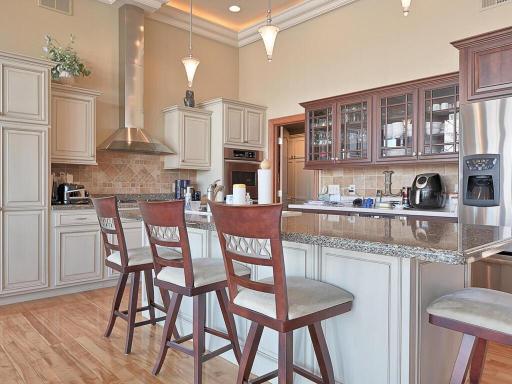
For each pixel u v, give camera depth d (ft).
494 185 9.51
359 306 5.62
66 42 14.30
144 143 15.08
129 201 15.67
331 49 16.07
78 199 13.35
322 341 5.41
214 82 19.24
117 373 7.20
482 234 5.28
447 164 12.75
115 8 15.55
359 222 7.01
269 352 6.98
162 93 17.30
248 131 18.02
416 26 13.44
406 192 13.25
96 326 9.62
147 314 10.25
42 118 11.89
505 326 4.11
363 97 13.78
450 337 5.74
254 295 5.08
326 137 15.15
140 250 8.61
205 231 8.58
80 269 12.83
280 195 18.69
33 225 11.80
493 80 9.59
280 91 18.15
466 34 12.25
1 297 11.34
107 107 15.39
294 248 6.59
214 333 7.17
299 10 16.72
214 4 16.76
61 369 7.34
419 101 12.34
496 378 6.88
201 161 17.13
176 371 7.31
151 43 16.94
